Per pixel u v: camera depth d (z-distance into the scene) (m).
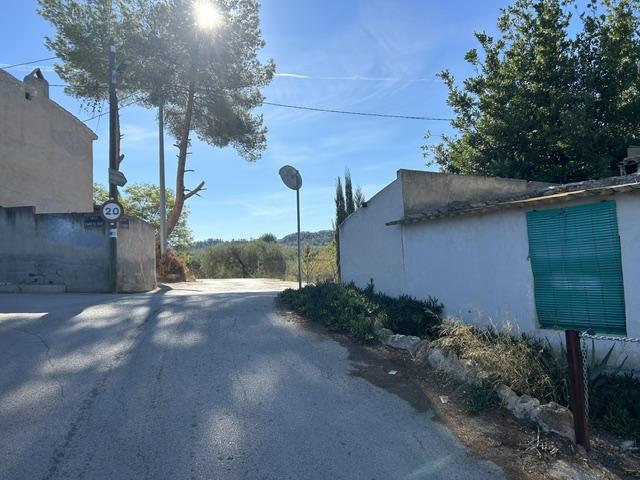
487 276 8.02
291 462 3.82
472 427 4.56
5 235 13.98
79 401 4.76
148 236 16.89
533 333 7.18
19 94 17.28
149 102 22.11
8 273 13.92
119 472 3.58
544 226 7.12
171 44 21.17
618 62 17.64
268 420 4.54
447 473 3.77
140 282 15.91
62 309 8.99
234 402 4.91
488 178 11.39
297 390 5.30
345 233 12.12
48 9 20.42
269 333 7.45
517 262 7.51
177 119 24.64
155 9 20.97
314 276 21.53
